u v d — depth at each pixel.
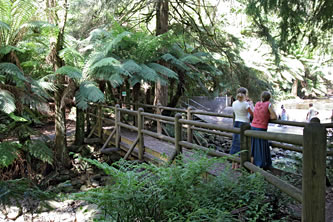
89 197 2.19
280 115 13.01
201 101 13.99
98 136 8.41
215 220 1.96
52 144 7.41
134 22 10.72
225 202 2.33
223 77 10.34
